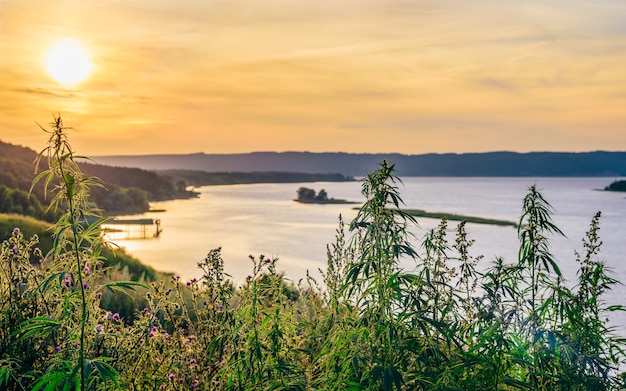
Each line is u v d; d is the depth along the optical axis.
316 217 186.88
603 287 4.20
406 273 3.82
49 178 3.20
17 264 4.38
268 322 4.14
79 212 3.28
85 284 3.65
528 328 3.93
